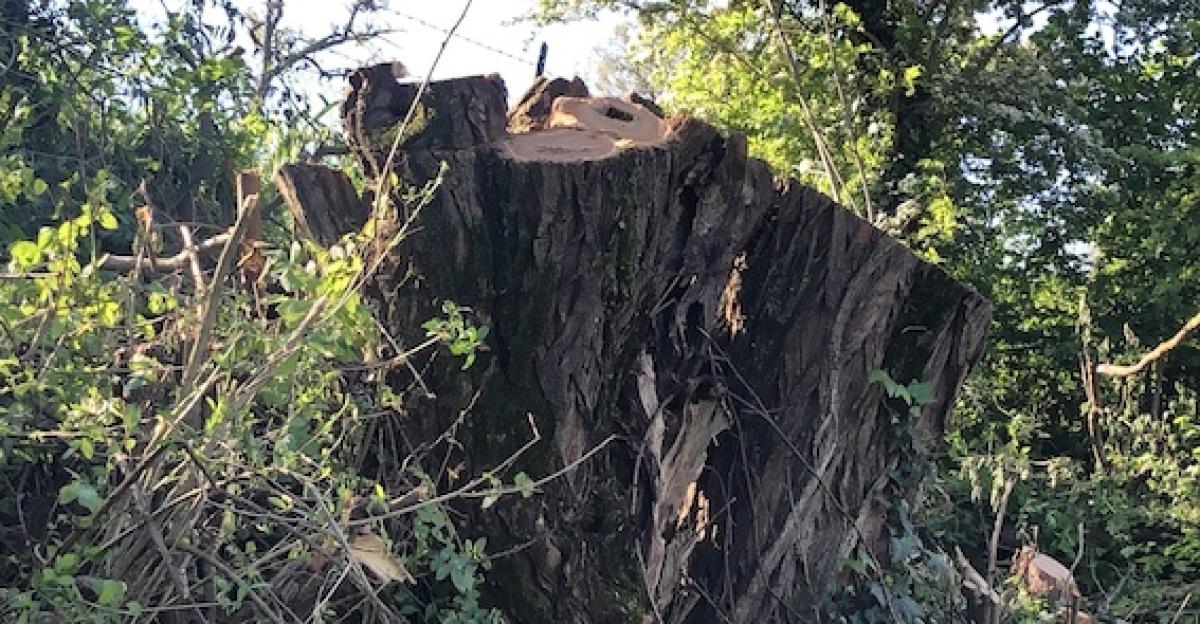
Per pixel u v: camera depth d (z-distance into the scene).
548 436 3.04
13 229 3.90
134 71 5.17
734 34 11.27
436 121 2.99
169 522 2.46
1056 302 13.65
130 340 2.81
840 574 3.89
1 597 2.24
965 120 11.84
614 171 3.00
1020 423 8.95
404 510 2.62
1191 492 7.73
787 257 3.68
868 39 11.81
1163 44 13.00
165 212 4.91
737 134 3.22
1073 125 11.85
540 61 4.11
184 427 2.37
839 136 10.93
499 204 2.98
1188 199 12.48
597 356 3.11
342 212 3.18
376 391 3.03
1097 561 7.56
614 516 3.15
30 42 5.00
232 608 2.61
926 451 3.98
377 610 2.70
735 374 3.63
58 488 2.87
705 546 3.75
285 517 2.60
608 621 3.07
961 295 3.81
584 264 3.02
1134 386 9.84
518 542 3.04
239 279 3.28
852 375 3.75
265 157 5.29
